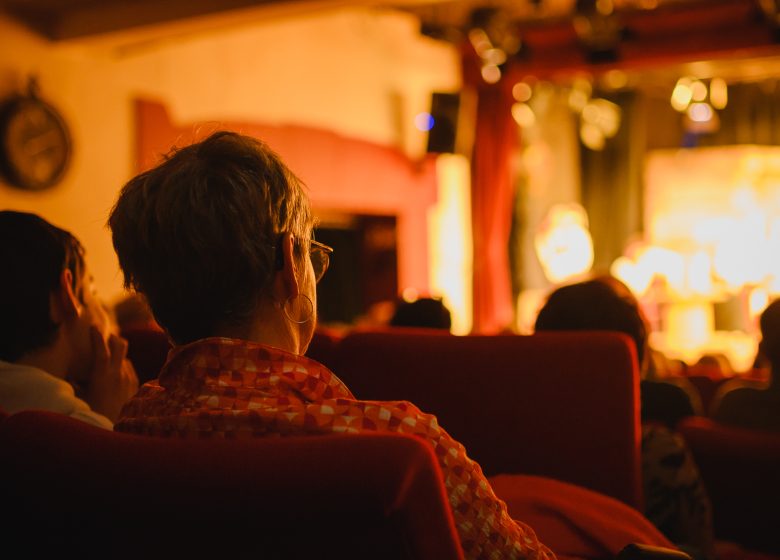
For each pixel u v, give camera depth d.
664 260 10.59
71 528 0.73
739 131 10.35
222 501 0.65
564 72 8.38
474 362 1.54
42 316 1.41
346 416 0.82
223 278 0.88
